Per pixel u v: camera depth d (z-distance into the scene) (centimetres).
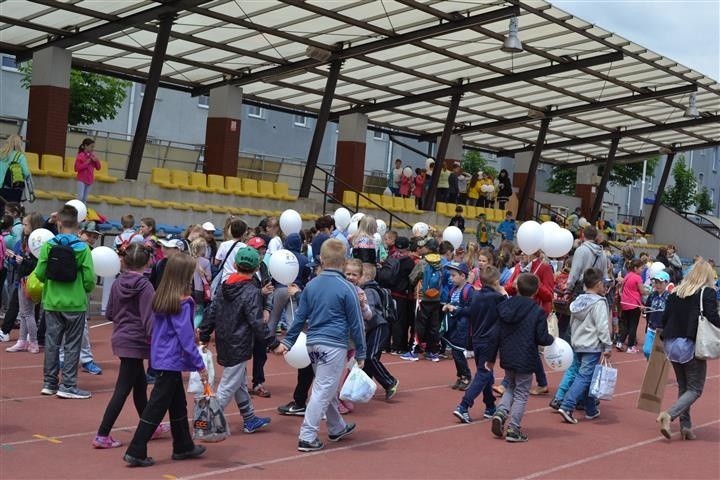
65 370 952
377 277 1440
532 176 3344
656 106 3162
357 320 798
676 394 1297
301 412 949
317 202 2750
